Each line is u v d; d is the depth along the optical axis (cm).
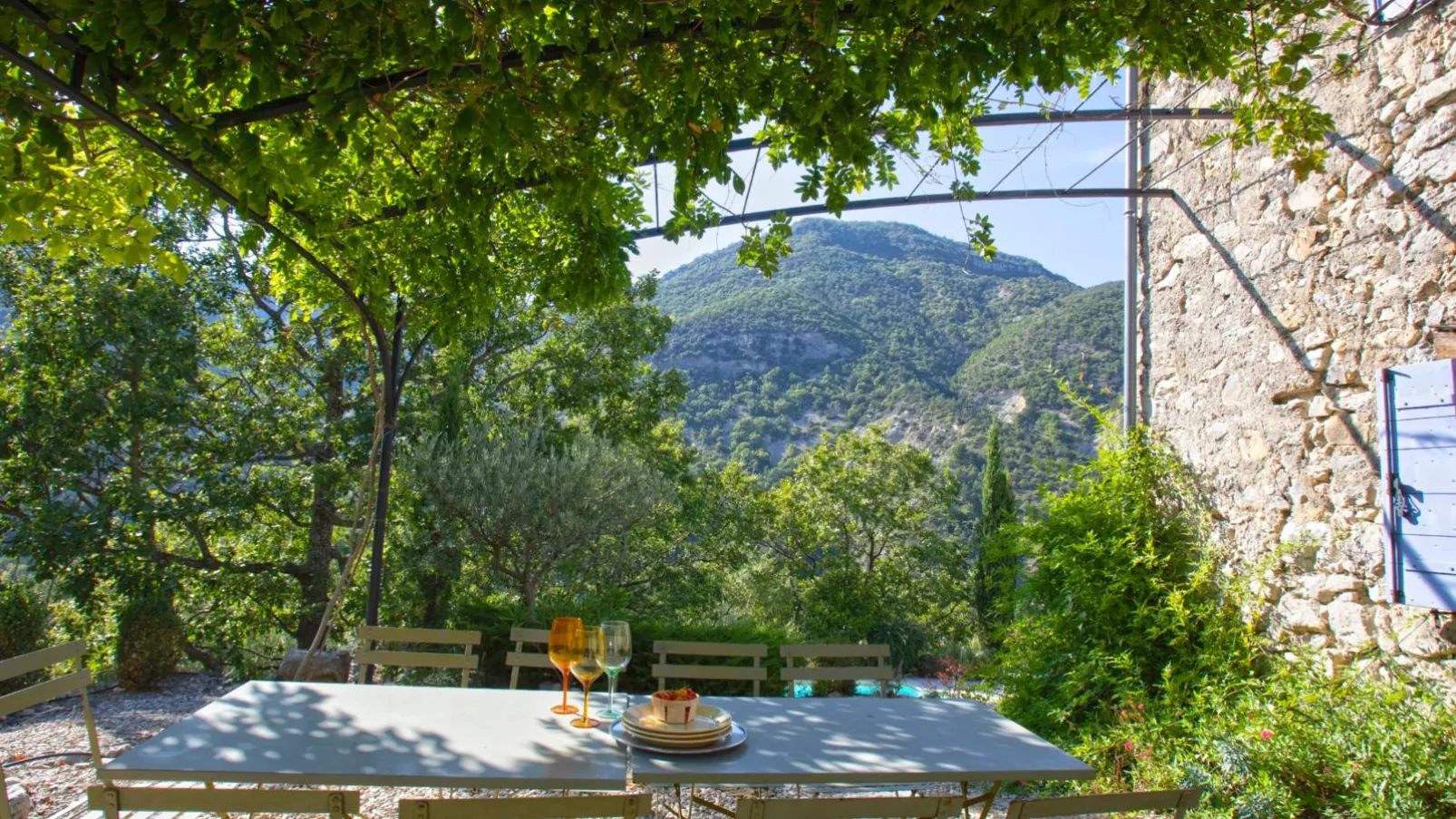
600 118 267
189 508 1026
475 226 291
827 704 274
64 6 187
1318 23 422
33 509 1015
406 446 1062
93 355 980
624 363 1402
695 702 227
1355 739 321
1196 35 254
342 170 338
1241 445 467
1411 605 354
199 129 225
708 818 343
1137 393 562
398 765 195
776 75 247
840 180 307
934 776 207
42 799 353
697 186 256
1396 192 383
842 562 1716
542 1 200
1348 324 405
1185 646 460
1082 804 166
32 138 244
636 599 1259
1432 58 368
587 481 882
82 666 276
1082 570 498
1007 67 242
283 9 191
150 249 315
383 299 396
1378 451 382
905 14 220
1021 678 501
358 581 1098
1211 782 329
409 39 212
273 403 1152
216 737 211
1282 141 314
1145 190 510
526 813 154
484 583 976
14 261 992
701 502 1503
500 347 1289
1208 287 498
